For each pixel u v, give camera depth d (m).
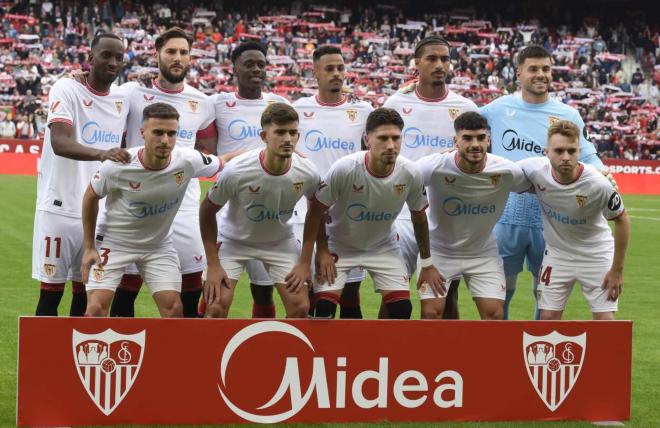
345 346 4.90
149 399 4.78
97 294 5.71
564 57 33.78
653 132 30.44
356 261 6.00
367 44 33.62
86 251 5.60
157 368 4.77
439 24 35.78
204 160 5.63
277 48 32.66
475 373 5.02
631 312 8.98
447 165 5.84
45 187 6.38
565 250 6.13
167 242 5.96
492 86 32.19
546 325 5.07
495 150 6.97
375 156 5.43
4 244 12.92
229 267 5.94
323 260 5.80
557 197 5.90
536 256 6.92
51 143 6.08
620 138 29.83
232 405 4.84
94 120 6.36
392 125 5.35
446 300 6.63
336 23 35.31
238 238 5.94
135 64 29.72
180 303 5.89
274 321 4.85
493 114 6.97
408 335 4.95
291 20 34.22
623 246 5.86
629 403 5.18
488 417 5.05
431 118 6.85
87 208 5.56
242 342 4.83
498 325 5.03
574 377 5.12
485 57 33.19
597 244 6.07
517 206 6.80
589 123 30.17
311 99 6.96
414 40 34.38
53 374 4.68
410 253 6.66
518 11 36.38
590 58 34.00
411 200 5.72
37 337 4.66
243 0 34.53
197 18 33.47
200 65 30.70
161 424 4.79
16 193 20.02
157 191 5.53
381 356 4.93
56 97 6.19
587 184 5.79
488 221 6.05
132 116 6.69
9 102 27.27
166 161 5.48
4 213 16.56
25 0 31.81
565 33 35.88
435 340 4.98
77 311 6.63
